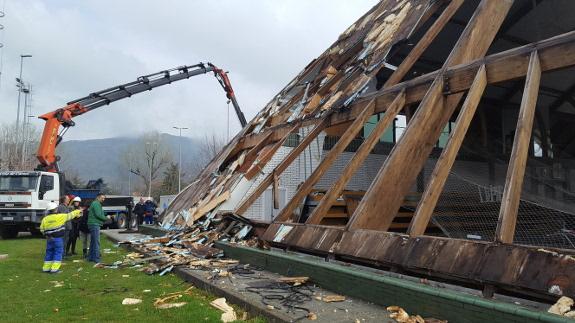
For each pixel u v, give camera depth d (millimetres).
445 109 8539
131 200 25266
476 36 9211
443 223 11781
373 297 5711
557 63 6816
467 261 5258
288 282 7023
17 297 6918
